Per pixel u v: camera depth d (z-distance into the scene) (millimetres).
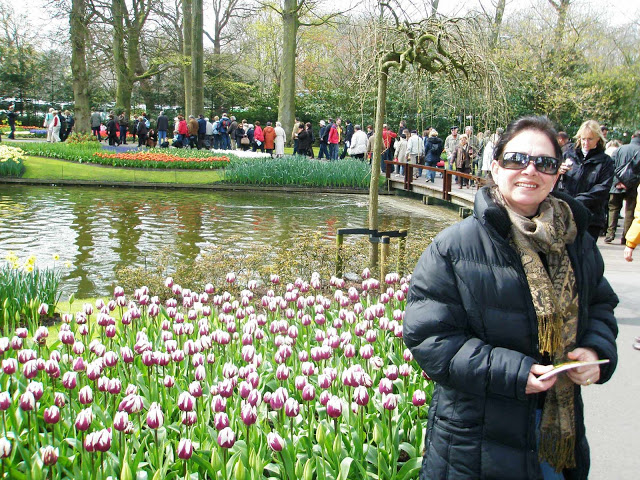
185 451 2695
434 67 7836
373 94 9281
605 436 3875
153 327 4941
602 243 10891
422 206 19109
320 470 2844
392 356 4477
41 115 53438
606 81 29438
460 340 2227
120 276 7770
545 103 27125
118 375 4051
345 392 3809
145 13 35656
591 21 29875
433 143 20969
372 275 8000
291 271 7902
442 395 2338
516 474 2189
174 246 11742
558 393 2264
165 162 24625
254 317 4793
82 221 14391
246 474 2771
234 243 12148
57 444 3088
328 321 5465
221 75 45688
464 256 2254
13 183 21156
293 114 31953
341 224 15008
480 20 8109
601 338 2287
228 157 25984
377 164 8023
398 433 3312
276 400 2973
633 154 10359
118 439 3191
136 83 51312
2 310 6043
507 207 2266
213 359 3941
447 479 2264
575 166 6633
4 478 2861
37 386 3143
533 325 2189
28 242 11805
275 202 19125
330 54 42844
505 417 2197
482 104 8086
